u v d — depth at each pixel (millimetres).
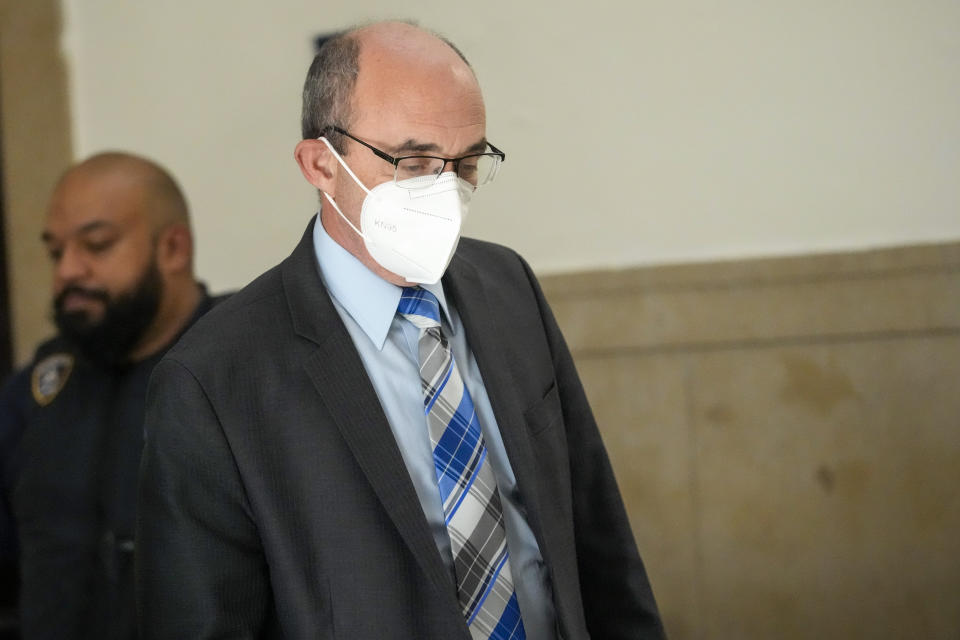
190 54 6938
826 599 6488
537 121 6594
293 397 3104
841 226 6395
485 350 3375
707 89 6441
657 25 6449
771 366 6488
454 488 3164
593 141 6566
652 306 6562
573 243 6641
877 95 6301
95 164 5035
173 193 5137
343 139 3170
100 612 4617
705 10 6398
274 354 3154
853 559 6453
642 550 6656
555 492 3471
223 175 6961
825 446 6461
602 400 6656
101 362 4918
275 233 6941
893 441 6395
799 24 6324
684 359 6570
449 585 2996
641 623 3715
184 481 3039
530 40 6566
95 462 4770
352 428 3061
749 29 6371
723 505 6570
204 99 6945
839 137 6352
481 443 3262
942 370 6332
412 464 3189
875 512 6430
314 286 3254
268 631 3219
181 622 3033
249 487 3033
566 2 6516
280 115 6875
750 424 6523
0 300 7184
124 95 7016
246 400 3086
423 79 3104
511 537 3293
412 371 3279
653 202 6555
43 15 7012
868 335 6387
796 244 6438
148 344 5012
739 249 6500
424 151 3102
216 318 3238
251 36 6867
